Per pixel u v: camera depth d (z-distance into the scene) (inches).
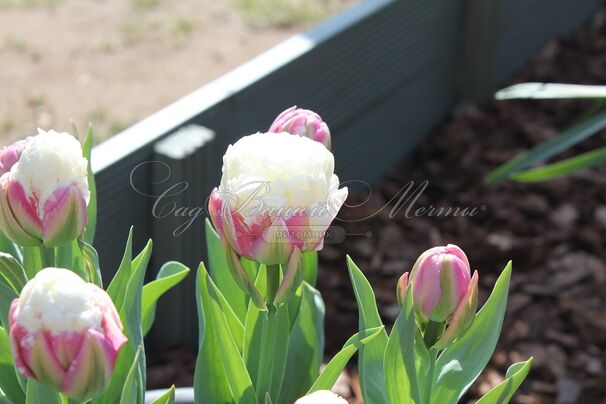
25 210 54.7
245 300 72.3
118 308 65.4
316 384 60.7
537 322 148.8
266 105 144.0
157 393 81.6
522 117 206.5
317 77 155.6
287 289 54.5
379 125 178.4
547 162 192.9
